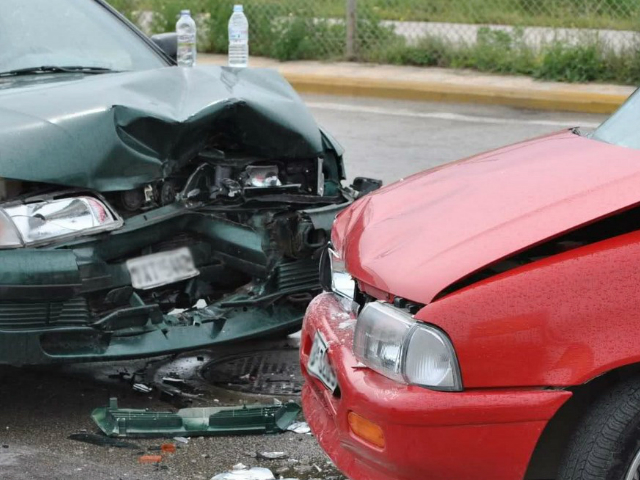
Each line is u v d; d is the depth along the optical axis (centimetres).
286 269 498
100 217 457
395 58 1414
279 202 502
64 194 454
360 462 332
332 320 367
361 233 365
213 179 500
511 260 323
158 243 483
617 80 1266
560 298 304
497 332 303
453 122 1138
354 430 327
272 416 457
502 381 304
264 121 502
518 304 304
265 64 1448
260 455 431
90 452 435
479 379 304
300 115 522
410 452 307
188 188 492
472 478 307
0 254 430
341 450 345
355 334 333
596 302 303
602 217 317
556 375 302
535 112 1184
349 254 360
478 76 1325
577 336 302
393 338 316
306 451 436
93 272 450
